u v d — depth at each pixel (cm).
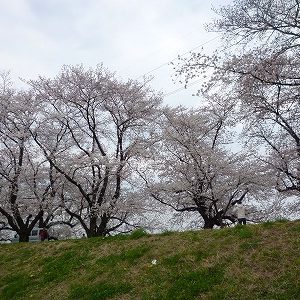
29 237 2220
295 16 1032
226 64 1126
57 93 2148
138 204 2098
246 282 685
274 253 743
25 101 2167
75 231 2516
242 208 1436
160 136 2120
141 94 2186
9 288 982
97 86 2133
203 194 1928
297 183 1727
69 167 2048
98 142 2152
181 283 738
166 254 890
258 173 1867
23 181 2177
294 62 1128
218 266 761
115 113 2197
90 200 2062
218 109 2097
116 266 907
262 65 1077
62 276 958
